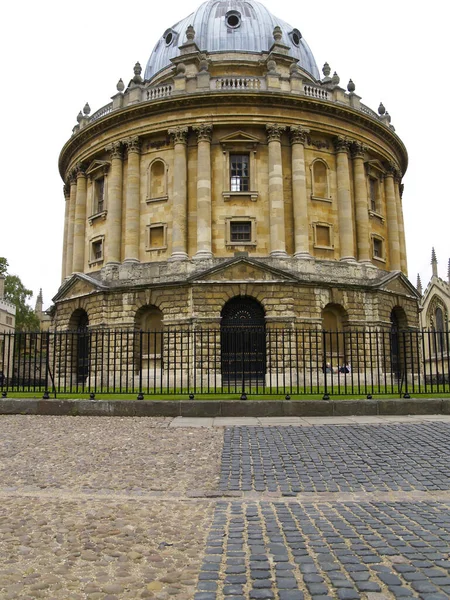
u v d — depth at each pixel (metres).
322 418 16.55
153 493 8.74
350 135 37.91
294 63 39.69
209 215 34.28
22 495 8.62
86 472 10.15
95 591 5.07
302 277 33.34
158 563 5.74
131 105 36.22
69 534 6.70
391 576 5.24
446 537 6.42
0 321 62.84
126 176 37.19
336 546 6.13
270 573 5.39
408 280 39.31
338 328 35.19
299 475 9.81
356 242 37.75
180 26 45.84
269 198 34.78
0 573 5.49
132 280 34.59
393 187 42.19
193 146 35.78
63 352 37.53
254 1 47.06
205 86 35.78
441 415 17.14
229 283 32.22
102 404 17.34
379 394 20.23
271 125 35.28
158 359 33.59
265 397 20.42
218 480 9.48
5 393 19.44
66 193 46.00
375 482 9.32
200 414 17.05
